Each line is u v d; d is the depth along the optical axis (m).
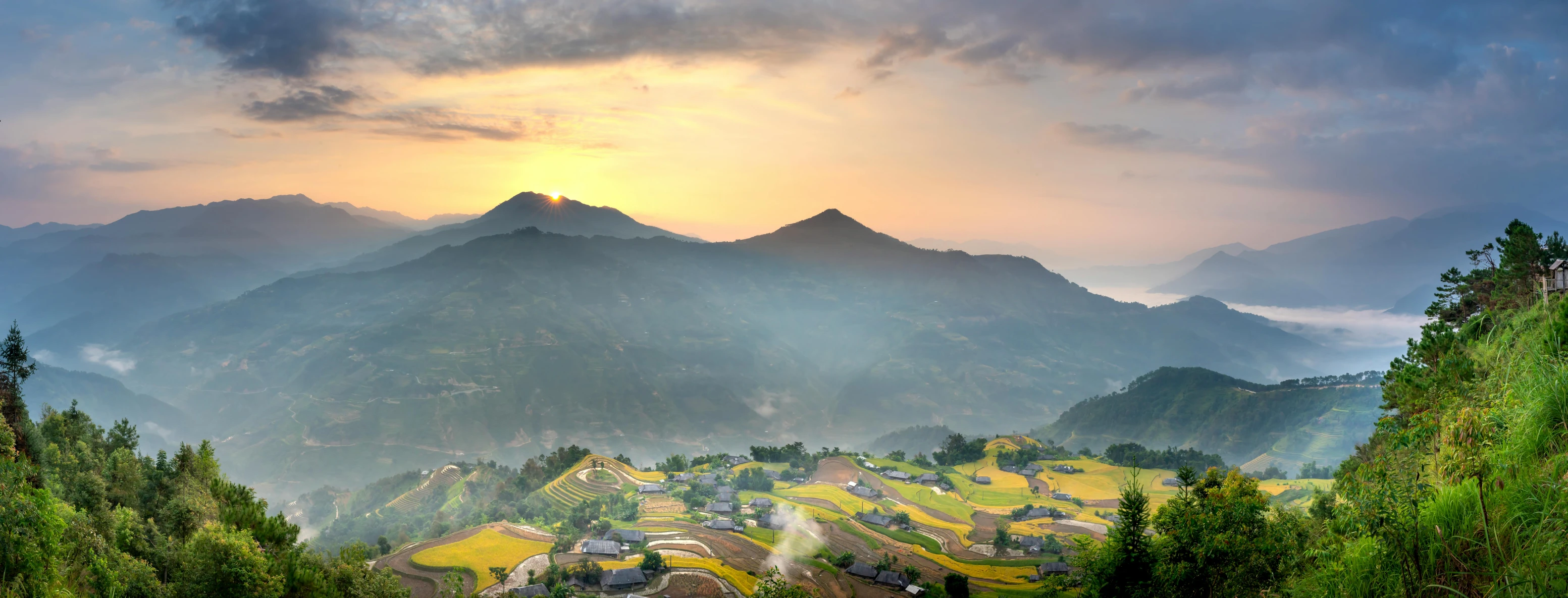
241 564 40.81
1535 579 9.74
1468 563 11.00
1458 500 11.48
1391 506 12.32
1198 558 20.50
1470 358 18.30
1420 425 14.83
